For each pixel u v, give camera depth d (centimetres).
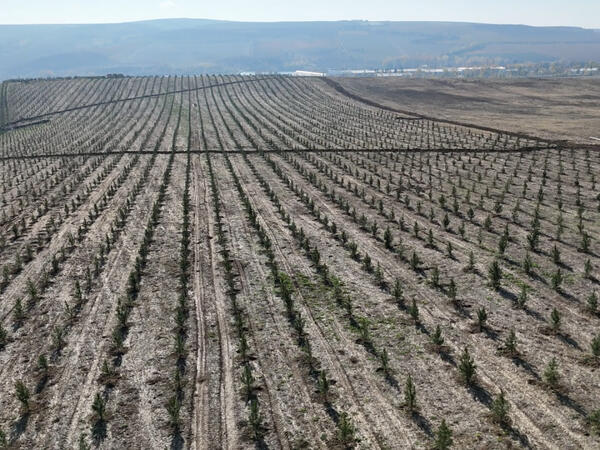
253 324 2064
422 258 2700
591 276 2386
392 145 6256
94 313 2214
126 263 2764
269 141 6606
